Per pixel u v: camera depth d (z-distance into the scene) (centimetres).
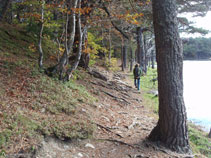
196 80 2742
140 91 1457
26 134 406
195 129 996
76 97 716
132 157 462
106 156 456
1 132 379
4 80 616
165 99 514
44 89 642
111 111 788
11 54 932
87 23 856
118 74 2067
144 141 545
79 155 434
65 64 796
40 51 792
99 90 1013
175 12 513
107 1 968
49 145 423
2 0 1362
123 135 586
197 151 621
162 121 530
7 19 1528
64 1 765
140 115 872
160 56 514
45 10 850
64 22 891
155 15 519
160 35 511
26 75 699
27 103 533
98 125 592
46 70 789
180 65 515
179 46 513
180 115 514
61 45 1314
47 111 540
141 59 2514
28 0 779
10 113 448
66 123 509
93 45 1357
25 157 358
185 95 1836
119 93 1129
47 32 1141
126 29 1933
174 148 514
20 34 1296
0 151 341
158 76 527
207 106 1493
